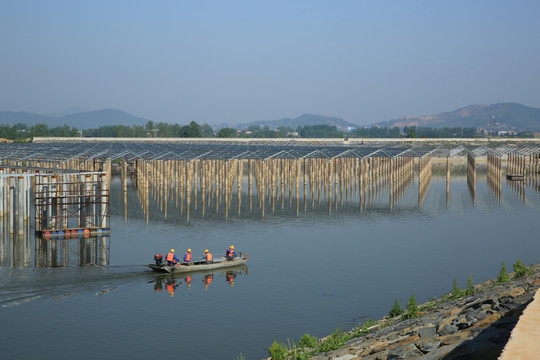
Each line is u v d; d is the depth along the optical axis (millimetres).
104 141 193250
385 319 32281
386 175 134375
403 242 59844
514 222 72812
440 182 126125
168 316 35750
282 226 68750
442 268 48562
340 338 27391
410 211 81625
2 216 66125
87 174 67375
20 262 47875
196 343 31375
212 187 112500
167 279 44281
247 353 29953
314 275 46094
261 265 49312
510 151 131250
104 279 43375
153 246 56312
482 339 17125
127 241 58562
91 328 33531
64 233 59406
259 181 105562
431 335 21641
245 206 85375
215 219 73312
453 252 54969
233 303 38500
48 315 35594
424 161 121188
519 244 58875
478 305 25047
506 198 95938
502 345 15891
